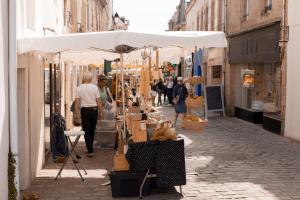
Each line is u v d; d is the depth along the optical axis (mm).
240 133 14180
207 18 26812
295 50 12781
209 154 10469
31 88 7871
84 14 21375
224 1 20656
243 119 18312
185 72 33062
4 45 6020
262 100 16734
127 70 20219
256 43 16125
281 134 13664
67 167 9164
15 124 6309
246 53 17312
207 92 19703
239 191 7207
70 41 6574
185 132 14422
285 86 13453
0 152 5668
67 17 15172
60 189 7418
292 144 11953
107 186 7609
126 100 13531
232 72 19750
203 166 9133
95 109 10133
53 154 8062
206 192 7160
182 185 7094
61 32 13547
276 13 14188
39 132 8766
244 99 18844
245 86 18406
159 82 27562
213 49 23203
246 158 9984
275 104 14719
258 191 7207
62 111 13984
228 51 20000
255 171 8672
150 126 7566
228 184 7668
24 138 7352
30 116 7488
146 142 6867
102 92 11906
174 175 6867
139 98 12391
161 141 6867
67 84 15359
